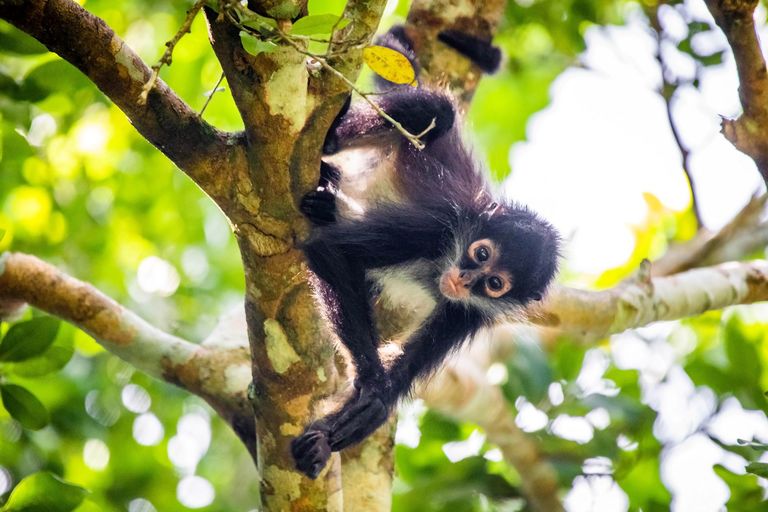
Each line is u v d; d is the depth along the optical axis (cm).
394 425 1044
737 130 895
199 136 793
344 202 1035
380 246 1049
